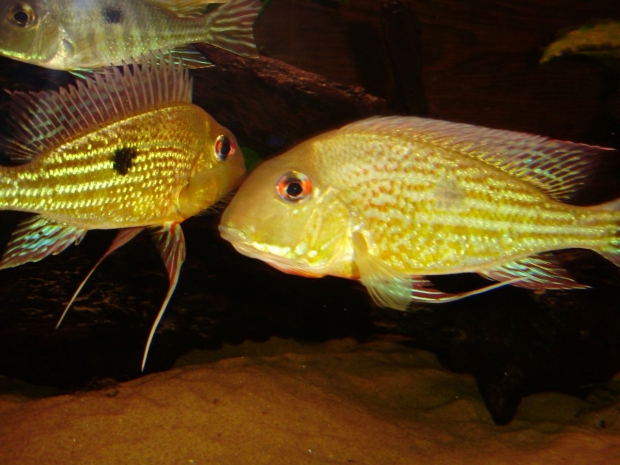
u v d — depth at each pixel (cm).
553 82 68
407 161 25
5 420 39
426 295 25
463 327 47
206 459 35
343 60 70
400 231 25
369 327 53
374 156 25
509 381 44
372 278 25
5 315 44
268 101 48
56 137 28
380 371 50
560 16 67
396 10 51
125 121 29
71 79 43
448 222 25
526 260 26
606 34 51
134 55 38
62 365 48
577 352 44
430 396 46
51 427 38
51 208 29
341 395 44
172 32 39
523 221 26
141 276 45
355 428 40
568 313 43
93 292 45
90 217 29
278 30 70
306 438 38
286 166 25
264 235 25
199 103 48
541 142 25
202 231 45
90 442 36
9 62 42
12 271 43
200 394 41
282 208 25
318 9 69
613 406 45
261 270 47
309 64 71
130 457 35
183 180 30
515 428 43
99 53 37
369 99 52
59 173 28
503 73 69
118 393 42
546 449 39
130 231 30
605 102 64
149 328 47
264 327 52
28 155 28
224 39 40
